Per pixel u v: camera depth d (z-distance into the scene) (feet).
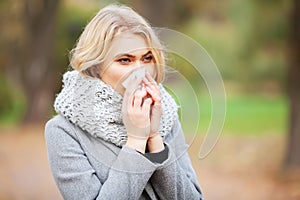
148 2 96.32
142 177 10.39
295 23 47.75
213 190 44.29
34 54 95.40
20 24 103.65
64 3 104.88
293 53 48.39
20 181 47.32
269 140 66.74
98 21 10.57
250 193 42.91
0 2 100.63
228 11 126.11
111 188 10.30
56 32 99.60
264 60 115.03
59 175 10.78
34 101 94.89
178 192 10.94
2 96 106.01
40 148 69.51
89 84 10.57
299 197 40.88
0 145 71.61
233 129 84.38
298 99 48.78
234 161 57.31
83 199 10.53
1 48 114.21
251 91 136.26
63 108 10.74
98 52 10.42
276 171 49.55
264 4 66.69
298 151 49.01
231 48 133.18
